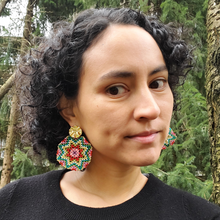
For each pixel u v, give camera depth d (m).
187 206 0.67
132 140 0.58
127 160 0.58
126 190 0.71
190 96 1.99
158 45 0.67
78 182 0.78
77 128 0.71
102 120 0.58
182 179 1.61
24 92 0.93
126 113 0.57
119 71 0.56
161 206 0.67
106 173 0.71
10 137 3.29
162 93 0.62
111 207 0.66
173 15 2.31
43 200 0.75
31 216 0.72
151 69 0.58
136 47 0.57
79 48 0.63
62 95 0.73
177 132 2.09
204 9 2.45
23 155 2.68
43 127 0.82
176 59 0.75
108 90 0.59
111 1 2.63
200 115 1.98
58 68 0.70
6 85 3.14
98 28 0.60
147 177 0.80
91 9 0.76
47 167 2.79
